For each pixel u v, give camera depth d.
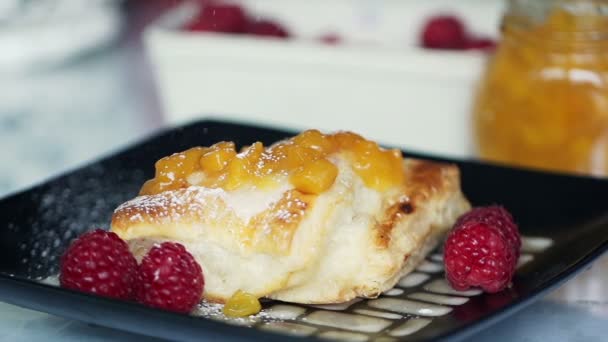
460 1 0.75
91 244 0.44
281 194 0.45
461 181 0.54
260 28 0.72
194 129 0.56
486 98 0.60
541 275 0.46
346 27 0.76
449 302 0.45
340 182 0.46
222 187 0.46
